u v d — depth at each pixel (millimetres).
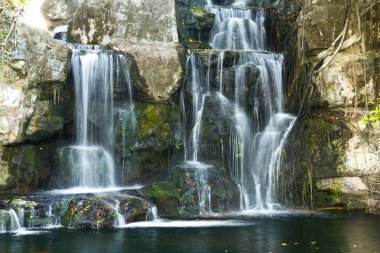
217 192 13820
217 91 15711
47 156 14188
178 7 17953
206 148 15219
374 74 14844
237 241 10047
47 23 16859
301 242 9953
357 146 14320
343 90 14945
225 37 17953
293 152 14844
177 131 15102
